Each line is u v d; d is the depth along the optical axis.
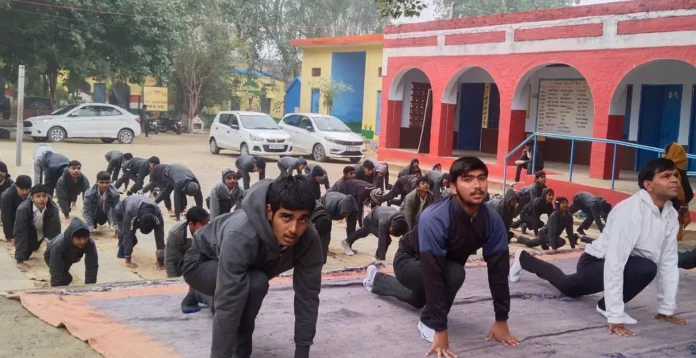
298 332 3.30
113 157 13.00
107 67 25.53
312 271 3.27
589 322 4.51
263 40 42.88
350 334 4.07
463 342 3.99
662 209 4.46
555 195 13.44
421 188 8.30
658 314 4.66
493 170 16.50
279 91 44.81
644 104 16.02
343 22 46.84
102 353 3.69
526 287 5.37
